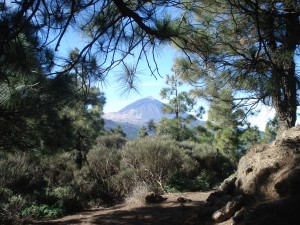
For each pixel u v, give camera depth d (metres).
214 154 17.44
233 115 10.73
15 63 3.46
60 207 10.56
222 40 4.77
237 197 5.29
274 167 5.18
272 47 4.59
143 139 15.45
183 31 3.99
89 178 16.00
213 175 16.30
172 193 11.73
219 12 4.79
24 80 3.98
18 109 5.79
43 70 3.78
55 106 5.37
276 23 4.49
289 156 5.23
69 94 4.46
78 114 8.30
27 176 12.84
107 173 16.14
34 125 6.84
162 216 7.66
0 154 8.20
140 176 13.36
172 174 13.38
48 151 7.67
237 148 18.52
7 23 3.14
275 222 4.19
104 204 14.09
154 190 12.12
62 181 15.05
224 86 6.99
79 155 16.72
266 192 5.05
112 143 24.53
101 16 4.01
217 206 5.63
